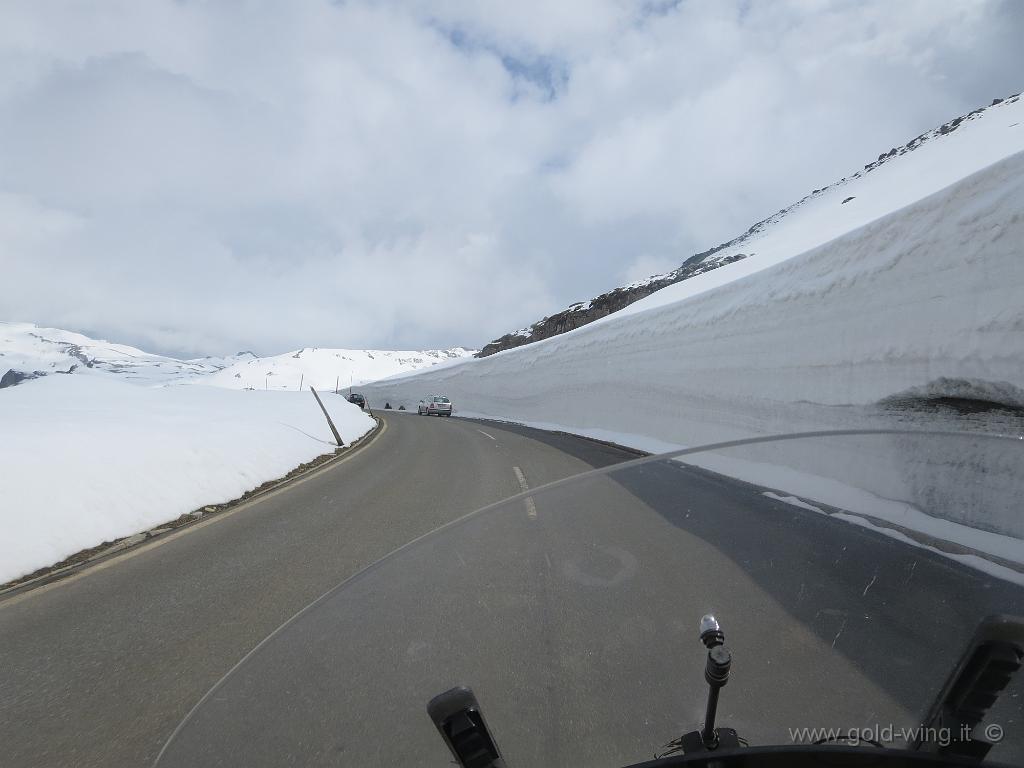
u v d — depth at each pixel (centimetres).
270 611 391
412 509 701
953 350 605
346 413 2416
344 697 129
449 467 1068
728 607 127
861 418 749
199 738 128
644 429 1650
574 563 161
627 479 202
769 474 182
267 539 594
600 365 2236
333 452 1461
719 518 161
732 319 1227
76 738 251
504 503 212
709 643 106
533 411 3162
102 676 310
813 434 185
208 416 1378
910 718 97
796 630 116
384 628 149
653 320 1816
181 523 710
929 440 158
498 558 173
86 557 573
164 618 390
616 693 115
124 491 698
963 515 142
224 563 515
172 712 269
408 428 2308
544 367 3134
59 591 466
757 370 1059
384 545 543
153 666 319
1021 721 93
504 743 108
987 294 586
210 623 376
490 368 4425
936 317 645
